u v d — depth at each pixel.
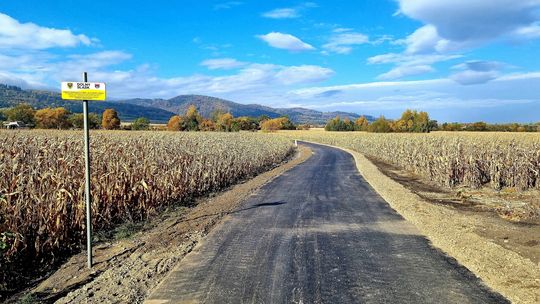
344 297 5.41
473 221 10.35
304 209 12.06
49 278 6.60
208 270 6.58
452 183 18.95
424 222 9.96
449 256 7.24
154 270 6.66
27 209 7.39
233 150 22.45
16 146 12.41
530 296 5.38
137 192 11.48
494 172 18.27
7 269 6.52
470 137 28.70
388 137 42.00
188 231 9.39
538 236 8.77
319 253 7.48
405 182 20.84
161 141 18.70
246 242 8.32
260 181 19.80
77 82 6.49
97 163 11.49
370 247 7.87
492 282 5.92
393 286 5.79
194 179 15.24
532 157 18.09
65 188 8.95
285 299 5.36
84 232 8.84
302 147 60.38
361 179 20.19
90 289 5.88
